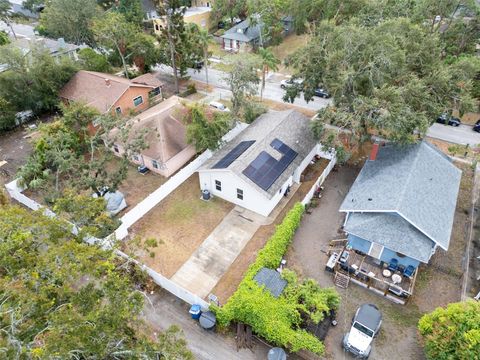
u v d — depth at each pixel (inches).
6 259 546.6
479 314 651.5
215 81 2000.5
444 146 1414.9
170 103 1508.4
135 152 1122.0
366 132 1230.3
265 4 2257.6
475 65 1210.0
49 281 540.4
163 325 815.7
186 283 907.4
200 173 1159.6
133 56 1971.0
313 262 960.3
